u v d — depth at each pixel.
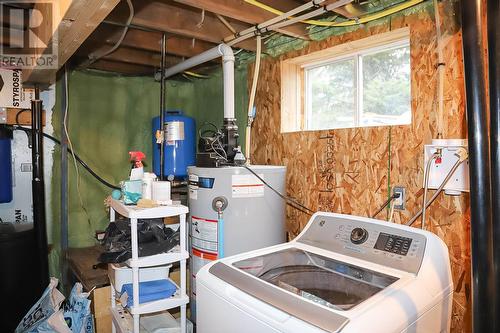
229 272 1.18
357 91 2.04
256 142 2.52
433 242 1.23
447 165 1.47
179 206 1.71
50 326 1.90
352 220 1.46
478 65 0.74
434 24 1.58
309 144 2.14
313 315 0.88
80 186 2.84
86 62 2.55
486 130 0.74
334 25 1.83
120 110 3.03
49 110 2.69
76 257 2.55
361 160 1.87
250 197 1.84
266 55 2.42
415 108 1.65
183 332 1.73
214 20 2.07
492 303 0.73
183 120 2.73
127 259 1.63
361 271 1.23
